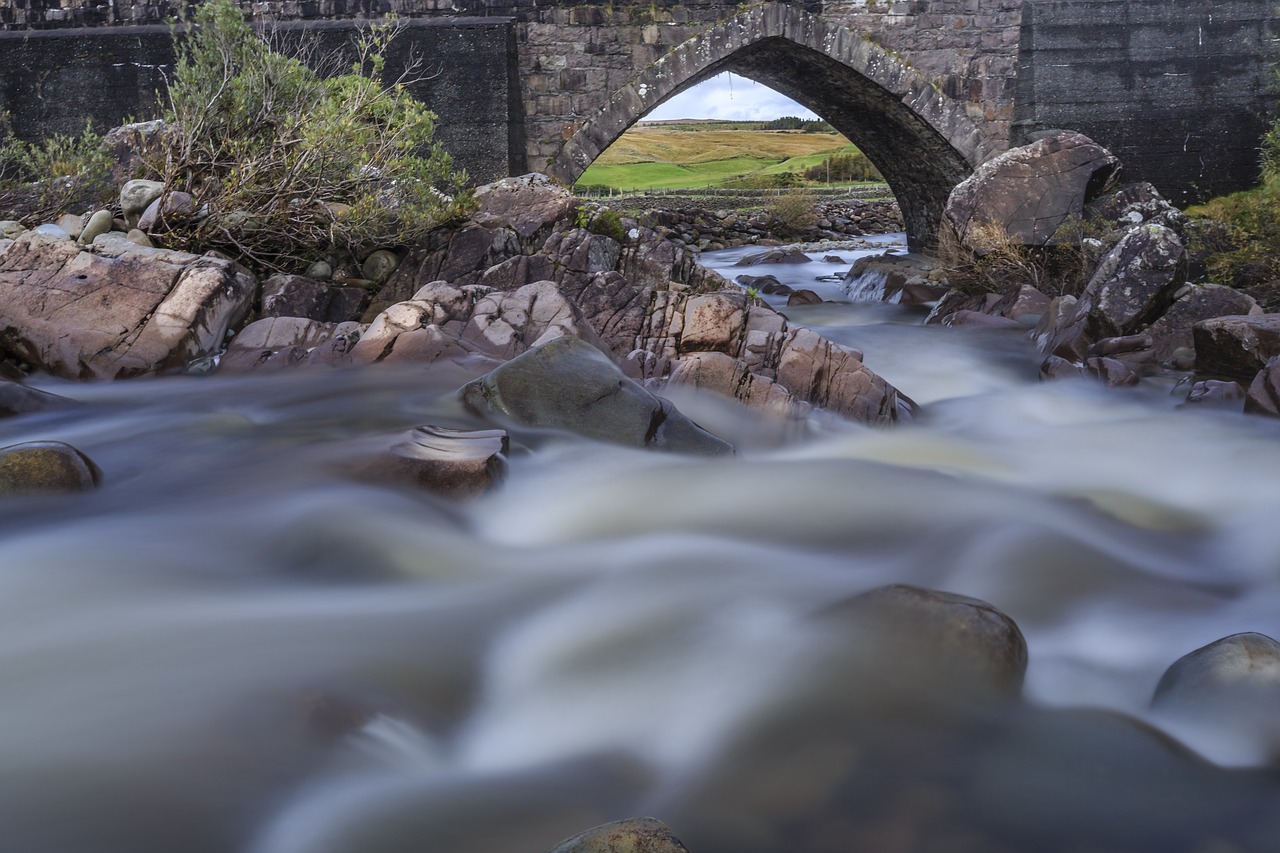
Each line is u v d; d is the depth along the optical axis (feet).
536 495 13.87
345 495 12.68
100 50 45.52
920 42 50.29
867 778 6.68
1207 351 24.59
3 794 6.40
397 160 27.76
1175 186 50.37
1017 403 23.38
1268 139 47.01
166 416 18.03
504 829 6.19
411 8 47.16
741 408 19.01
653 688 8.09
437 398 18.30
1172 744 7.22
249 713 7.36
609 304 23.54
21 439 16.63
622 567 11.25
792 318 41.45
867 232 100.17
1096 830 6.15
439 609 9.85
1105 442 19.19
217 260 23.16
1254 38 49.21
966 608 8.23
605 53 48.62
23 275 21.98
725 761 7.02
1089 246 39.55
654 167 246.27
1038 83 50.19
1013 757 6.94
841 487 14.35
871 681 7.85
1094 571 11.11
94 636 8.84
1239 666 7.66
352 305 25.68
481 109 46.06
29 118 45.96
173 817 6.20
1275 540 12.83
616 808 6.47
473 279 26.61
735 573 10.93
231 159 27.32
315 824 6.19
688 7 48.78
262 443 15.88
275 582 10.59
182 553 11.23
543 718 7.79
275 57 27.25
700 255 78.74
